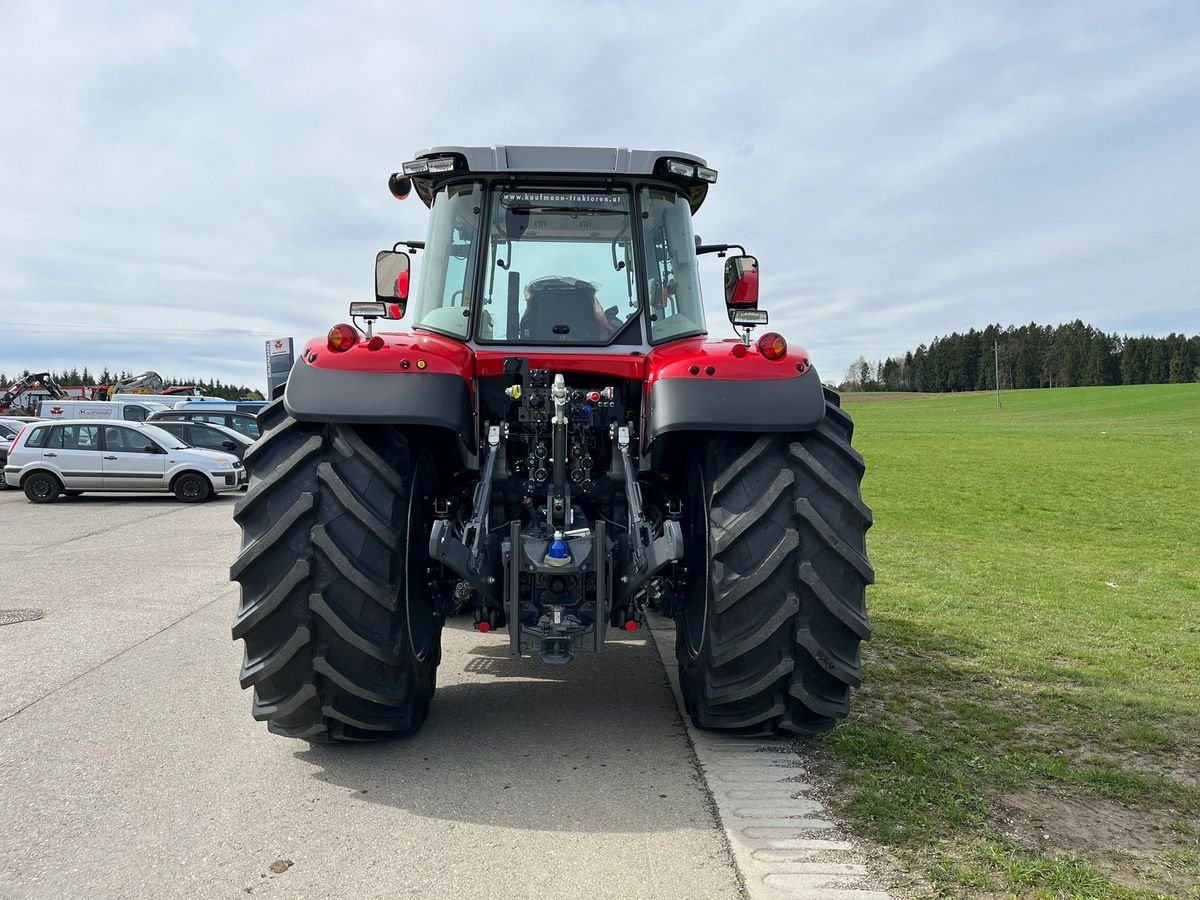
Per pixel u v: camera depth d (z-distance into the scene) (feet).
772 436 10.84
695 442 12.21
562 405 11.19
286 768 11.14
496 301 12.82
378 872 8.50
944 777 10.70
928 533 39.91
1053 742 12.13
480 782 10.62
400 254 14.51
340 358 10.62
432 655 12.01
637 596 12.98
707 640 11.01
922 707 13.55
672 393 10.63
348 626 10.12
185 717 13.23
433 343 11.59
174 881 8.38
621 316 12.85
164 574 26.32
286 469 10.39
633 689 14.44
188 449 53.21
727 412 10.44
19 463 51.62
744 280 14.20
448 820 9.61
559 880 8.32
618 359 12.53
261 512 10.38
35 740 12.24
